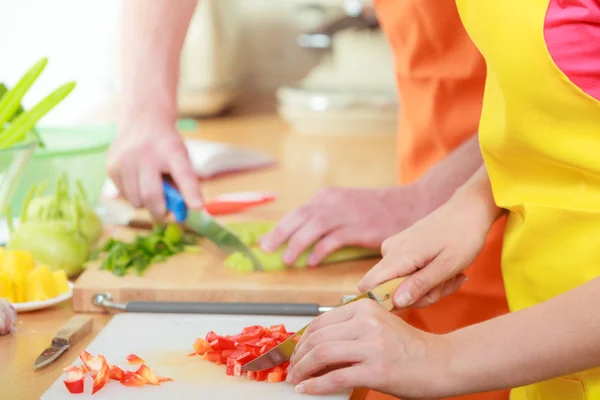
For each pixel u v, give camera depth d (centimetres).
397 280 112
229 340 113
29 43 298
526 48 100
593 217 105
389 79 274
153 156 161
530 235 110
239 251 147
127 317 128
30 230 143
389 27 179
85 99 304
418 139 179
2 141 138
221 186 213
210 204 184
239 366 109
